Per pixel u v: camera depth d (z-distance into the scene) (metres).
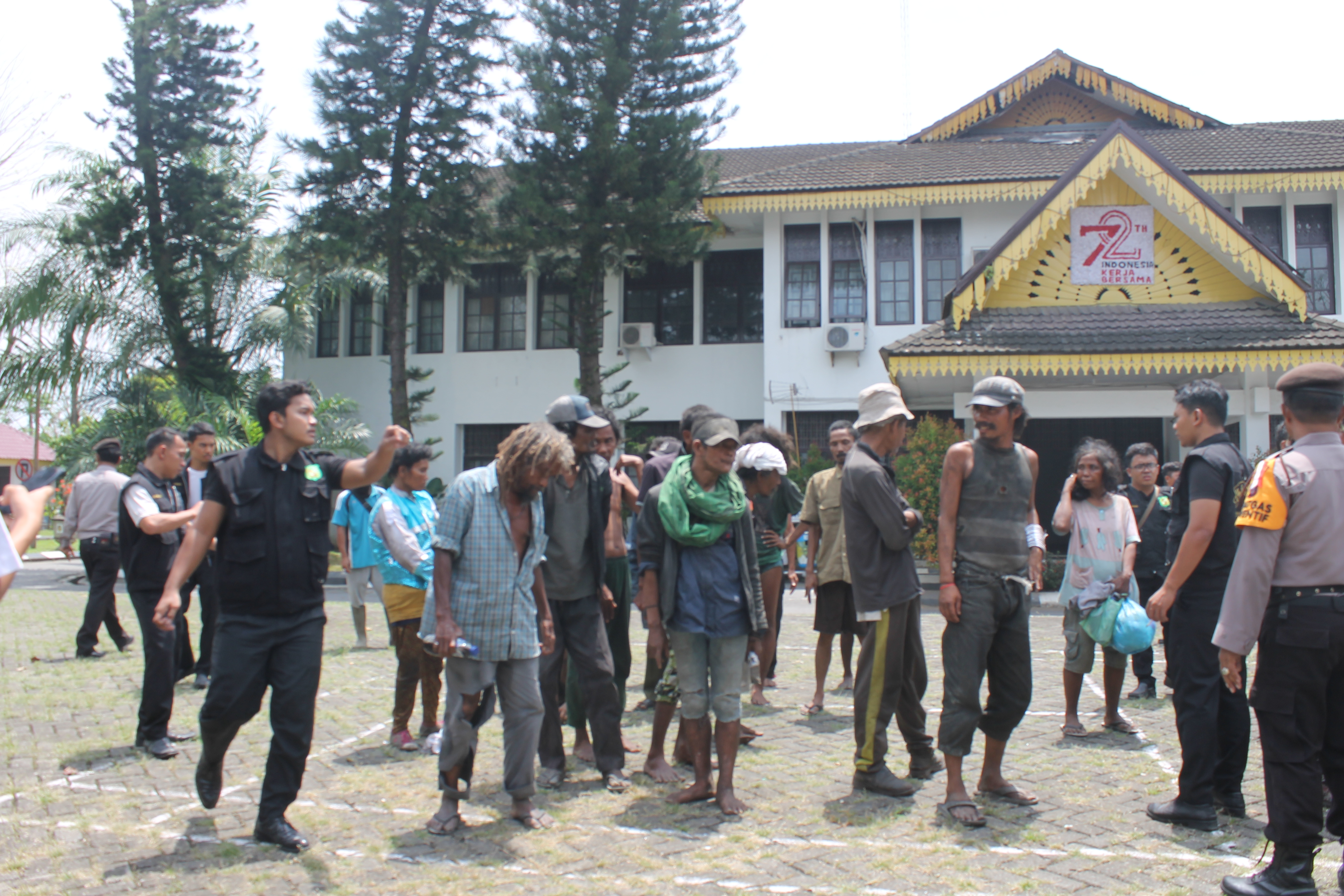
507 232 18.20
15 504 3.20
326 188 19.33
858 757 4.99
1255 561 3.70
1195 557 4.38
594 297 19.05
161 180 23.23
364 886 3.80
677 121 17.92
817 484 7.12
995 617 4.67
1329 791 4.16
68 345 21.81
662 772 5.22
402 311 19.83
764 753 5.79
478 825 4.52
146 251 23.08
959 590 4.64
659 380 21.50
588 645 5.12
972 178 18.52
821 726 6.50
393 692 7.67
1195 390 4.70
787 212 19.75
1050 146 21.11
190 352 23.08
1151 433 18.36
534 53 18.00
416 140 19.97
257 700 4.23
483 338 22.81
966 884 3.81
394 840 4.31
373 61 19.14
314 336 23.61
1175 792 5.01
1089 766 5.53
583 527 5.13
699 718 4.82
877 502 4.75
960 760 4.61
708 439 4.62
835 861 4.04
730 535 4.85
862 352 19.45
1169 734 6.32
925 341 14.76
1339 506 3.66
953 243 19.56
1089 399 16.03
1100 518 6.25
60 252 22.58
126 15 23.34
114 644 10.15
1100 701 7.45
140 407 22.20
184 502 6.92
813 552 7.25
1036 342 14.48
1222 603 4.18
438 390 22.81
